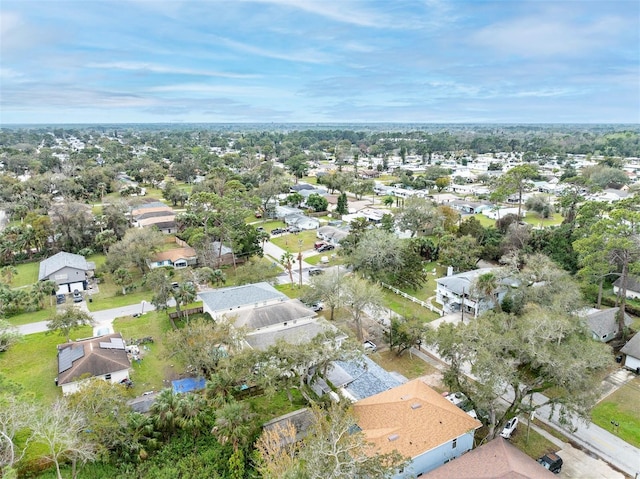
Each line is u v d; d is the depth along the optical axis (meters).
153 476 33.03
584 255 55.22
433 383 44.12
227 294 59.53
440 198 135.25
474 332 35.34
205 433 36.62
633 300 62.97
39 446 35.44
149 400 40.59
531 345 33.19
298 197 128.75
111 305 64.94
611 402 41.16
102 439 32.75
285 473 24.77
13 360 49.44
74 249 88.31
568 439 36.28
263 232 88.19
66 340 53.88
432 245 83.12
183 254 82.50
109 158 194.62
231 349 42.84
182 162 179.75
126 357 46.38
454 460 30.77
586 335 40.84
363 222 85.06
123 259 73.62
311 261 84.56
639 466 33.41
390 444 30.98
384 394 37.19
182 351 42.78
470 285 59.12
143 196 133.50
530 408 35.28
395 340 49.25
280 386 36.28
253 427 34.91
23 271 80.19
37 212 98.38
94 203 130.62
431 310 62.12
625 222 56.47
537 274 52.59
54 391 43.38
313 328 48.59
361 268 70.62
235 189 106.69
